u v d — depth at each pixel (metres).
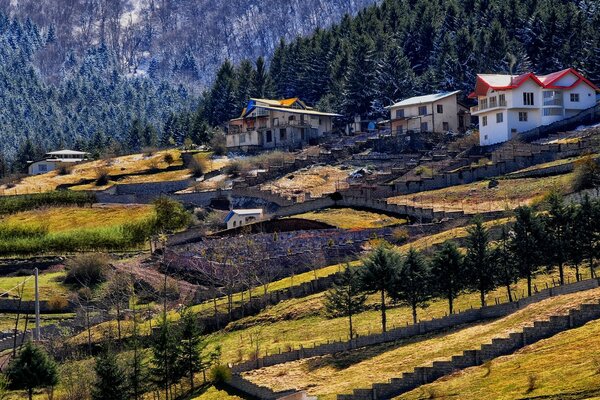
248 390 146.25
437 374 131.75
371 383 135.62
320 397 134.62
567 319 134.38
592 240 161.12
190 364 158.62
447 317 154.12
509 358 130.50
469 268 159.12
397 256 162.75
